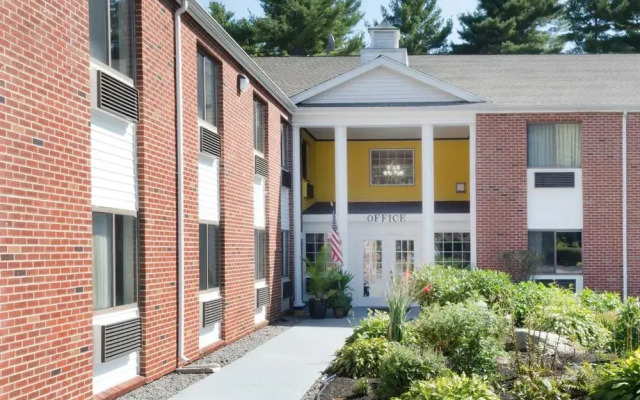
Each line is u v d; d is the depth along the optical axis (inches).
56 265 338.0
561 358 474.3
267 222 797.2
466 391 339.3
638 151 904.3
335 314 888.9
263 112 800.9
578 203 912.3
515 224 911.7
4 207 301.9
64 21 349.4
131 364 439.8
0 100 299.6
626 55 1119.0
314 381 466.3
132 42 447.2
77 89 360.8
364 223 1003.9
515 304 579.2
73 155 355.3
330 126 946.7
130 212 437.7
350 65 1119.0
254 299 721.6
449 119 927.0
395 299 507.5
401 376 390.9
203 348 565.6
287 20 1834.4
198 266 546.9
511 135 916.6
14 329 306.8
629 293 899.4
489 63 1109.7
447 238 998.4
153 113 466.3
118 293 423.2
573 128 919.7
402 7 2041.1
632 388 339.0
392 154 1118.4
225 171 623.8
